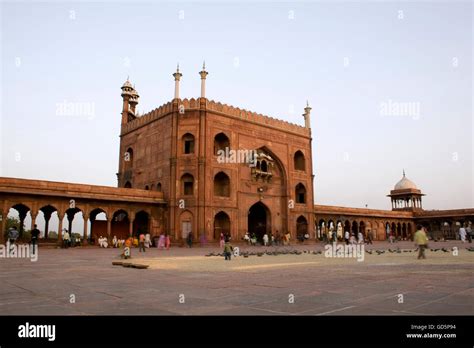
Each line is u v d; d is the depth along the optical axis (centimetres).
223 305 321
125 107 2634
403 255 1088
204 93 2112
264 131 2400
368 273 582
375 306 311
